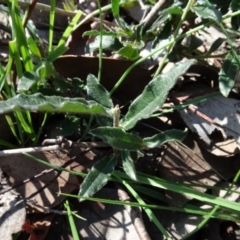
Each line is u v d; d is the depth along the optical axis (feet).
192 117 0.72
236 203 0.61
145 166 0.70
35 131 0.73
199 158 0.70
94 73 0.73
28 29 0.72
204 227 0.67
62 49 0.68
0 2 0.81
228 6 0.72
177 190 0.62
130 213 0.63
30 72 0.65
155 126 0.74
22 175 0.67
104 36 0.74
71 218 0.62
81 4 0.94
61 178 0.66
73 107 0.51
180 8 0.68
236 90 0.77
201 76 0.78
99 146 0.67
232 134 0.70
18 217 0.61
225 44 0.88
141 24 0.72
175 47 0.77
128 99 0.75
